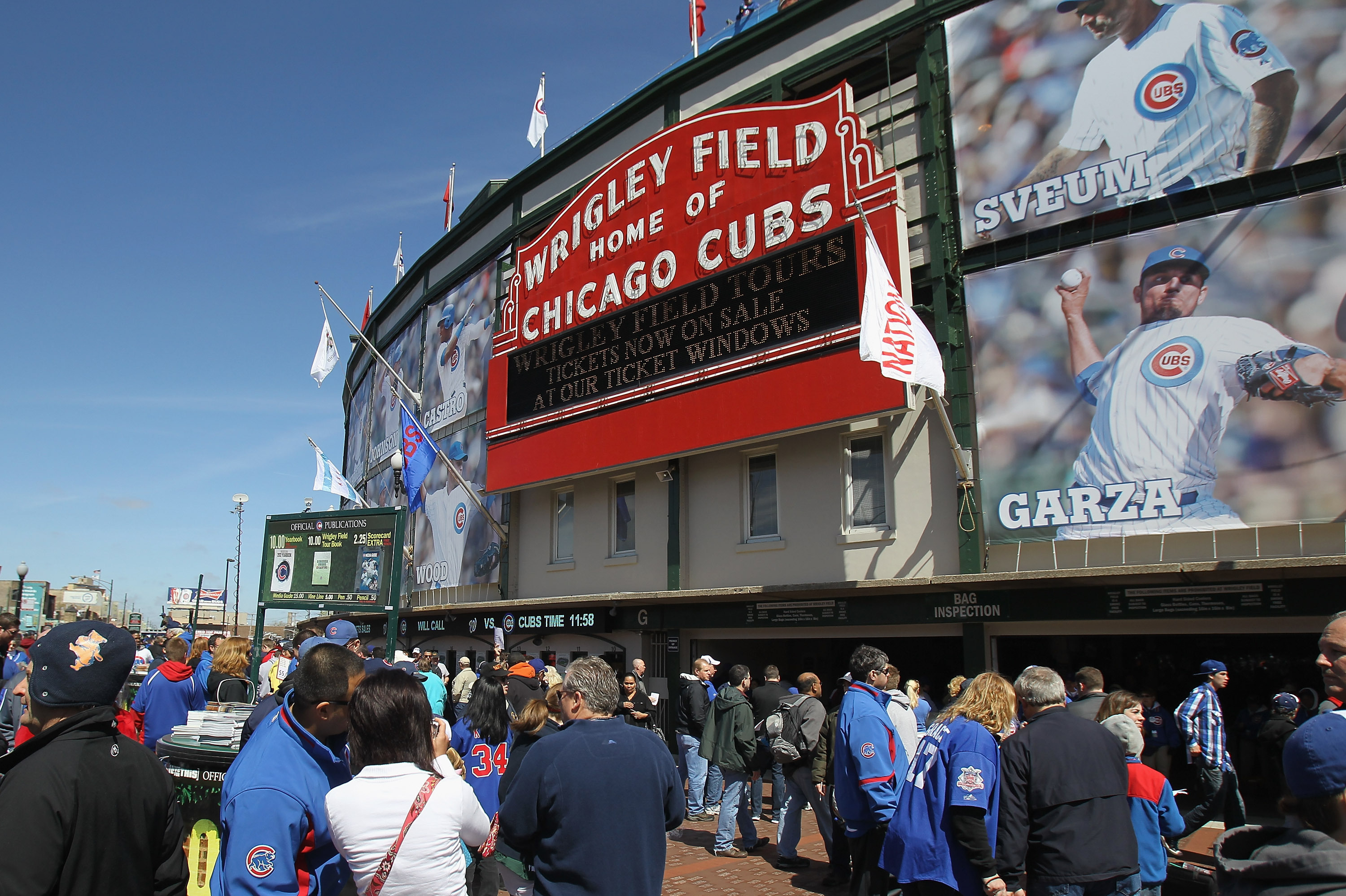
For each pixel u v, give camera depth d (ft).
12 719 27.22
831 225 41.78
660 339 48.88
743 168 46.32
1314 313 30.19
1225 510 30.81
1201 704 22.91
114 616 299.79
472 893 19.29
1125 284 34.30
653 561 50.93
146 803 9.95
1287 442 29.99
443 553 70.38
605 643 53.16
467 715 21.66
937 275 39.88
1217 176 32.81
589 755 11.91
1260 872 8.37
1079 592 33.40
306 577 40.40
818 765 24.86
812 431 42.88
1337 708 19.27
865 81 46.11
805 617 41.68
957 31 40.68
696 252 47.83
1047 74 37.78
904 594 38.24
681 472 49.67
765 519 46.39
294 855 10.74
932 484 39.32
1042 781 14.34
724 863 27.68
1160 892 18.67
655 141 51.26
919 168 42.16
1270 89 32.19
